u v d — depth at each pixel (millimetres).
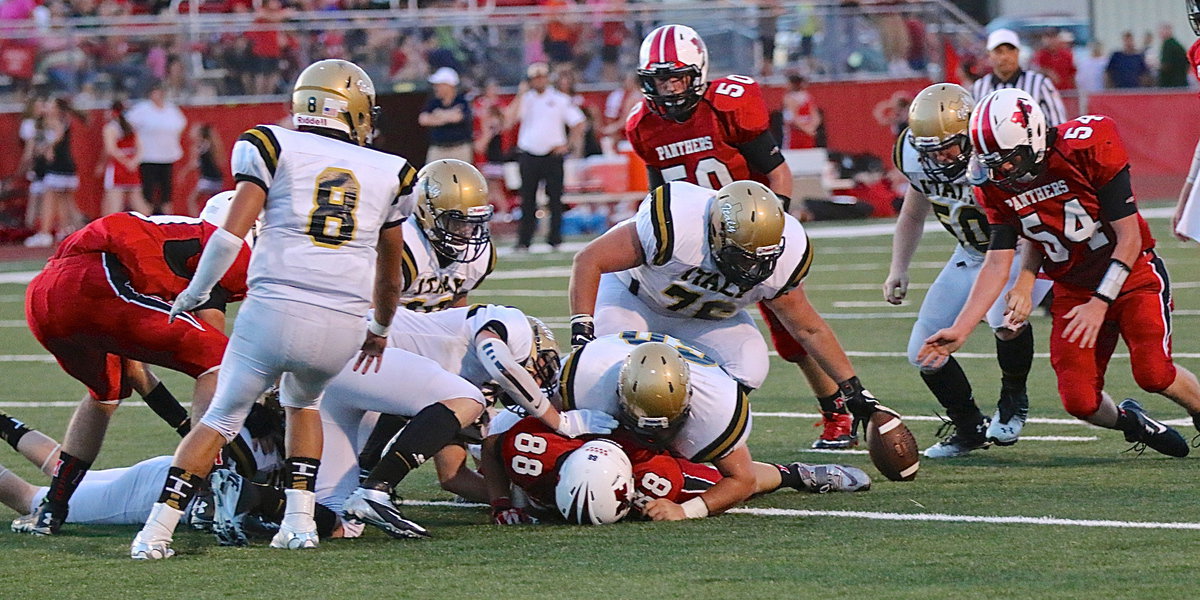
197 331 17062
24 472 21469
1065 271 20406
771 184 24406
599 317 20453
